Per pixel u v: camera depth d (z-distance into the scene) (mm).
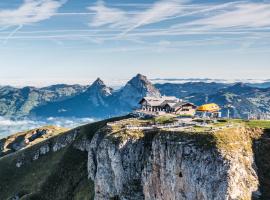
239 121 126875
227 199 92688
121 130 140000
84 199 157500
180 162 105375
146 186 120812
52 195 177625
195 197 100375
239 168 96438
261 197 93562
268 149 103750
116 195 135375
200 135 104562
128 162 132250
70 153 194625
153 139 118812
